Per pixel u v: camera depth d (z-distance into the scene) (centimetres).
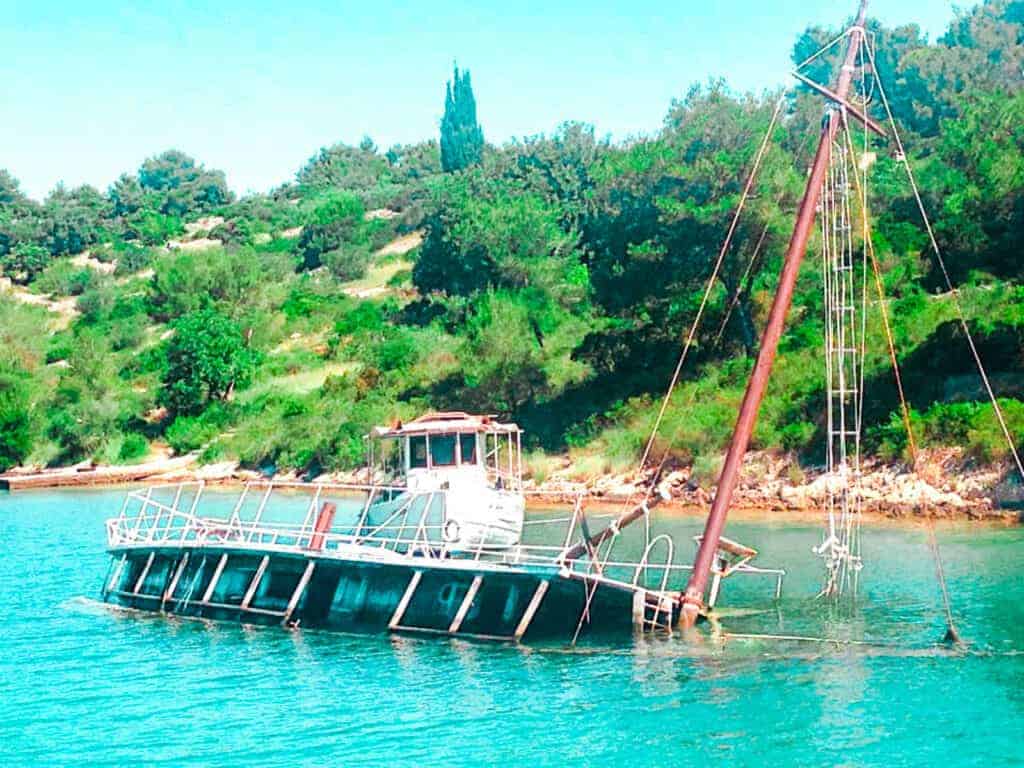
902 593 4544
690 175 8306
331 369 11944
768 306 8206
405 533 4675
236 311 14738
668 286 8512
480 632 4103
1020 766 2870
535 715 3334
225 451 10362
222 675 3894
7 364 13100
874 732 3108
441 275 12900
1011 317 6981
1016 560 4997
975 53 14888
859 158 10006
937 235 8231
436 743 3180
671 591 4378
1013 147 8481
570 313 10100
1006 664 3603
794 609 4366
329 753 3155
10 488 10444
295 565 4522
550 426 8544
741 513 6694
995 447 6197
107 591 5294
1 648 4391
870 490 6444
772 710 3291
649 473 7481
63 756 3238
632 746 3089
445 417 4906
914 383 6950
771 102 10181
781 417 7262
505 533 4719
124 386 12450
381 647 4078
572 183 15262
